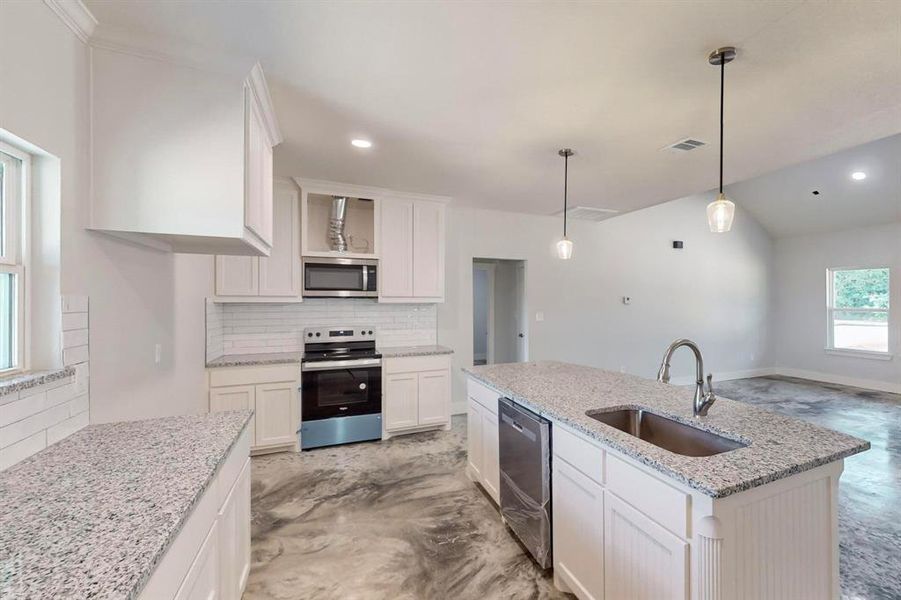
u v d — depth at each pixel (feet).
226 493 4.91
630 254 19.94
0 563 2.66
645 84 6.70
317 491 9.41
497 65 6.17
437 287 13.98
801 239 23.31
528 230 17.47
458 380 16.12
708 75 6.45
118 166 5.43
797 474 4.26
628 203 14.84
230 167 5.93
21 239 4.54
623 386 7.93
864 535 7.80
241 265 11.61
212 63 5.82
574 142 9.11
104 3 4.80
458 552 7.20
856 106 7.44
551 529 6.40
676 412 6.15
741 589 3.95
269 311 12.92
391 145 9.30
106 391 5.71
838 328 22.09
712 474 3.95
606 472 5.15
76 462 4.25
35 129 4.36
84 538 2.95
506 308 19.70
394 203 13.34
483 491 9.41
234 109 5.96
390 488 9.56
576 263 18.62
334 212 12.71
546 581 6.48
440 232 14.01
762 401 18.20
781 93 6.97
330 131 8.51
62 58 4.79
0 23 3.90
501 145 9.29
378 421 12.55
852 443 4.78
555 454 6.25
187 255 9.04
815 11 4.98
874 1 4.78
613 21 5.18
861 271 21.25
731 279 22.91
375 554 7.13
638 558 4.62
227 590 4.97
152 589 2.85
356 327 13.73
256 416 11.16
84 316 5.19
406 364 13.00
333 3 4.85
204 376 10.52
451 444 12.40
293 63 6.10
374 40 5.57
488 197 14.07
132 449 4.62
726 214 6.49
